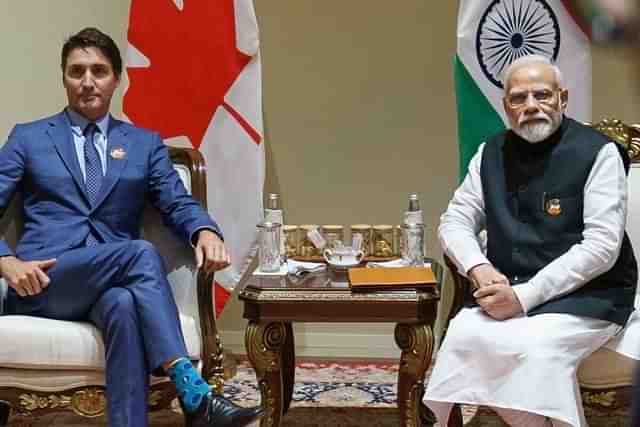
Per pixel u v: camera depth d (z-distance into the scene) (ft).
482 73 9.70
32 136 8.29
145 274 7.38
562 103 7.54
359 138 11.63
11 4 10.45
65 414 9.59
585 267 6.91
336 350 11.92
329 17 11.50
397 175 11.63
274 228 8.27
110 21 11.57
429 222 11.65
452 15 11.32
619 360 6.88
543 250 7.27
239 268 10.57
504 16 9.58
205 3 10.28
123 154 8.36
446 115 11.47
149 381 7.40
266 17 11.60
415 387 7.48
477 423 9.07
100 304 7.34
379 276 7.63
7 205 8.02
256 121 10.37
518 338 6.59
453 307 8.56
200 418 7.16
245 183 10.43
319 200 11.77
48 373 7.27
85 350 7.23
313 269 8.39
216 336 7.94
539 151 7.45
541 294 6.92
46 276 7.46
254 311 7.55
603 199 7.07
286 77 11.65
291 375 9.20
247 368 11.33
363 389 10.27
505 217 7.45
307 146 11.72
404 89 11.50
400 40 11.43
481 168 7.82
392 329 11.85
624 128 8.51
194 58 10.35
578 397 6.70
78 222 8.07
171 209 8.25
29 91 10.75
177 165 8.86
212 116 10.38
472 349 6.76
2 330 7.13
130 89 10.42
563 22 9.44
